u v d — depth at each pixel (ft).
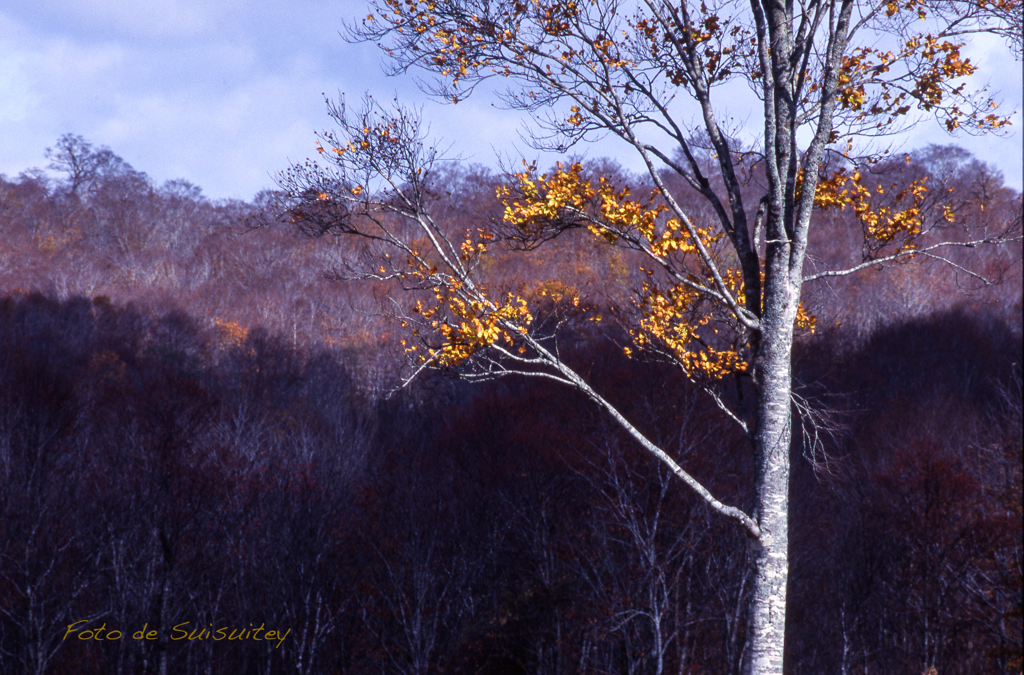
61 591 62.08
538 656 60.75
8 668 58.29
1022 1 28.17
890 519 66.64
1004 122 28.96
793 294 28.17
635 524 54.54
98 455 78.38
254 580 66.08
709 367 30.48
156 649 60.64
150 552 65.10
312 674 59.77
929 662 57.21
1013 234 31.50
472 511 74.49
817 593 66.74
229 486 71.51
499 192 29.19
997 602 57.82
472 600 66.74
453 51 29.50
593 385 76.54
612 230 28.48
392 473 81.15
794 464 72.28
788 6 29.66
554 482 70.79
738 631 56.70
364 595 66.59
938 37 28.91
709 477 61.41
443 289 27.63
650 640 55.88
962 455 74.90
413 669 59.31
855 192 31.19
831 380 90.12
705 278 31.58
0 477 71.77
